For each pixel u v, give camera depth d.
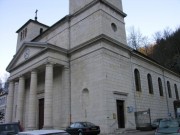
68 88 27.97
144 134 19.89
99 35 25.58
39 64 28.14
